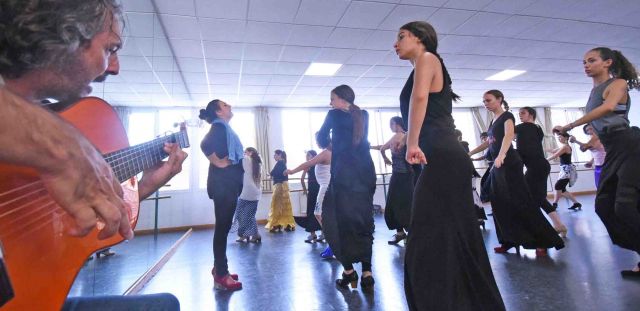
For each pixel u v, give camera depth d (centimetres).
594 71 184
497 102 259
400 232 327
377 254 285
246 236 403
